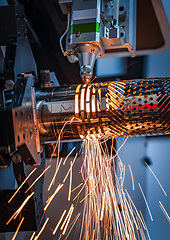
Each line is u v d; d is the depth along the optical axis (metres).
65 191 1.04
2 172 0.71
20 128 0.59
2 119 0.59
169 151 1.10
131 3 0.80
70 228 1.00
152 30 1.06
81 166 1.05
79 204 1.02
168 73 1.07
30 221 0.71
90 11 0.70
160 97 0.64
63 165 1.06
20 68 0.76
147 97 0.65
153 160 1.10
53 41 1.07
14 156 0.67
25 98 0.63
